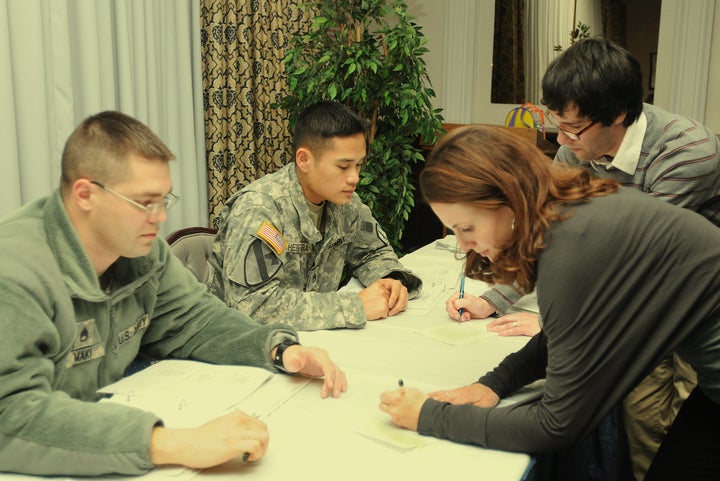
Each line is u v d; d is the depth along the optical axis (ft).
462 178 3.25
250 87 12.07
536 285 3.41
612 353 3.31
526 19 13.34
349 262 7.17
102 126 3.73
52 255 3.73
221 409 3.91
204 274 7.04
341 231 6.66
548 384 3.46
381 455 3.50
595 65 4.76
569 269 3.21
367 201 11.11
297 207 6.16
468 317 5.80
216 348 4.71
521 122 11.88
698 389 4.26
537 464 3.85
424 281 7.01
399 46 10.81
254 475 3.28
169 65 10.91
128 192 3.67
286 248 6.10
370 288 6.07
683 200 5.18
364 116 11.16
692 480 4.10
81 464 3.23
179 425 3.69
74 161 3.69
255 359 4.58
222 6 11.35
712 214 5.37
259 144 12.48
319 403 4.08
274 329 4.64
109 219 3.74
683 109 11.87
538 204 3.25
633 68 4.80
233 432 3.34
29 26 8.51
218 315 4.89
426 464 3.41
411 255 8.25
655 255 3.28
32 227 3.74
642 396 6.50
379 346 5.12
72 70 9.43
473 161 3.26
